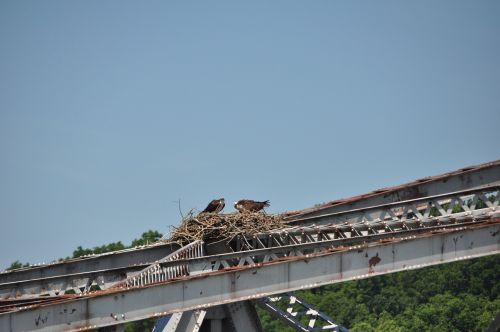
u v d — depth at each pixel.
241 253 42.72
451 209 47.44
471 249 41.53
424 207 48.56
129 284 38.81
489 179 53.53
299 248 43.53
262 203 50.03
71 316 35.41
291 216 50.62
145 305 37.03
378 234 43.78
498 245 41.72
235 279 39.09
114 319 36.28
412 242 41.12
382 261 40.88
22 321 34.38
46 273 44.28
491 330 44.84
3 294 40.22
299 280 40.06
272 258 43.28
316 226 46.72
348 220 48.97
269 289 39.59
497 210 46.09
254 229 47.38
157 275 40.06
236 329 44.97
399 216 48.94
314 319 49.44
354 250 40.69
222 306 44.66
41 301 36.47
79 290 40.78
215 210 48.97
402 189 53.22
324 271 40.34
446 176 53.25
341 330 49.22
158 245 46.50
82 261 45.12
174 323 41.84
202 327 45.12
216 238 47.38
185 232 46.88
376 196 52.88
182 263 41.22
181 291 37.91
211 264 42.16
